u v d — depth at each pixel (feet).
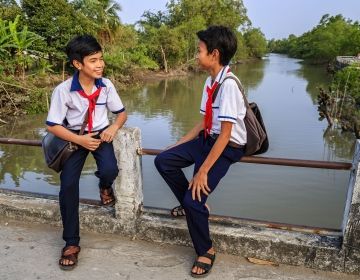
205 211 7.57
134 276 7.84
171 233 8.99
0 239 9.28
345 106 63.87
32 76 75.20
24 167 38.68
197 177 7.20
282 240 8.23
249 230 8.61
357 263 7.83
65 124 8.39
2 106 59.41
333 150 46.55
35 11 81.05
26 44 65.21
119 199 9.22
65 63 85.05
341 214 28.71
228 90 6.88
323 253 7.98
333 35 220.43
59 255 8.60
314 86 112.27
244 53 231.30
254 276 7.84
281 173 37.01
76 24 85.15
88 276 7.85
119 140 8.77
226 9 179.22
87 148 7.89
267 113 69.15
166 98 87.45
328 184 34.53
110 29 107.45
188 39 147.02
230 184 34.30
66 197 8.17
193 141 8.07
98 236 9.49
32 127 54.95
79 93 7.92
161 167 7.98
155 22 171.73
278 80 132.05
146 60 127.95
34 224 10.06
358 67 75.00
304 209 29.50
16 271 8.00
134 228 9.29
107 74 99.55
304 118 64.64
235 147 7.53
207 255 7.92
